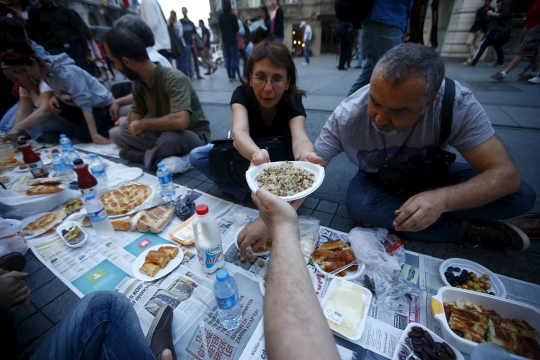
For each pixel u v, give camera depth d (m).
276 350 0.44
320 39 15.16
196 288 1.24
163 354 0.89
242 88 1.79
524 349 0.88
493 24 6.10
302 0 14.39
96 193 1.90
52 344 0.72
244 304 1.17
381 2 2.36
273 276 0.54
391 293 1.16
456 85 1.22
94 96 3.14
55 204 1.90
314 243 1.43
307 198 2.00
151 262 1.36
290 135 1.74
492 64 6.60
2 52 2.58
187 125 2.37
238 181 1.81
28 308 1.22
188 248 1.50
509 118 3.05
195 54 7.48
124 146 2.83
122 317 0.81
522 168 2.11
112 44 2.06
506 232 1.34
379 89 1.04
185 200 1.86
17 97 3.87
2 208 1.70
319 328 0.45
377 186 1.56
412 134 1.34
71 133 3.37
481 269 1.23
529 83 4.60
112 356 0.76
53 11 3.75
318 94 4.76
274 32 6.61
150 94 2.42
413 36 2.68
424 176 1.37
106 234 1.61
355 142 1.50
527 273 1.29
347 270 1.27
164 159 2.43
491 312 1.00
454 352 0.87
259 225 1.28
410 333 0.94
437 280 1.23
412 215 1.10
